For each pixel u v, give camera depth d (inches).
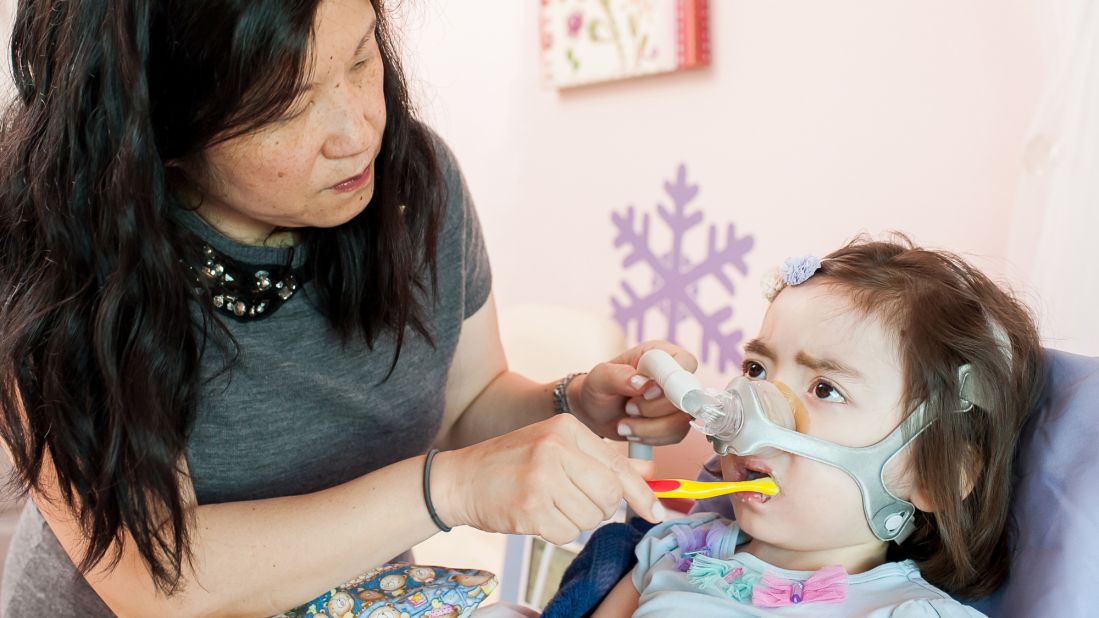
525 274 92.4
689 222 76.8
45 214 28.5
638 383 37.5
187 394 31.1
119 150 27.0
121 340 28.5
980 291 36.3
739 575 37.1
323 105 27.5
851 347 34.8
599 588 41.0
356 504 30.9
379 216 34.4
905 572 35.4
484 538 67.9
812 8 66.2
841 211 66.9
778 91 69.2
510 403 45.5
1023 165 51.0
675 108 76.1
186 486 31.7
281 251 34.1
